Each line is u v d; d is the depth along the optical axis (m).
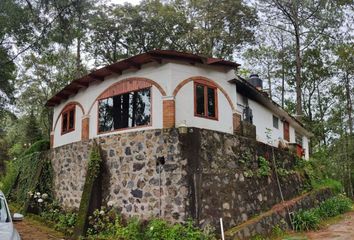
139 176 11.14
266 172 12.91
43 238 10.84
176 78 12.12
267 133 17.73
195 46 29.03
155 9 29.61
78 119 15.17
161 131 11.02
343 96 31.72
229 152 11.85
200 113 12.52
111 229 10.89
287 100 35.56
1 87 18.73
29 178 16.95
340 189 21.98
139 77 12.71
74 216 12.35
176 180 10.45
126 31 29.61
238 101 15.06
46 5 17.28
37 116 30.39
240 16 28.42
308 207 14.76
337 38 28.42
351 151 29.69
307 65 33.09
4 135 32.16
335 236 11.45
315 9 27.69
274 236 11.30
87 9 18.81
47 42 17.91
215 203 10.68
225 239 9.89
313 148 32.88
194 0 29.56
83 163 13.17
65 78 28.00
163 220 10.25
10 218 7.50
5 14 16.03
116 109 13.23
